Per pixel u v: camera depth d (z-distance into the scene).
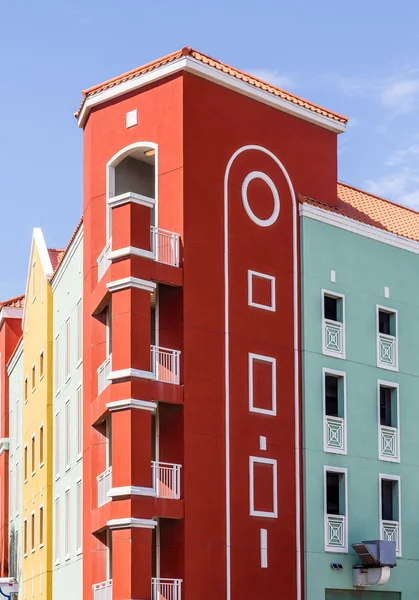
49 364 47.41
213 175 37.72
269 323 38.47
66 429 43.75
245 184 38.69
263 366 38.06
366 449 40.91
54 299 47.41
